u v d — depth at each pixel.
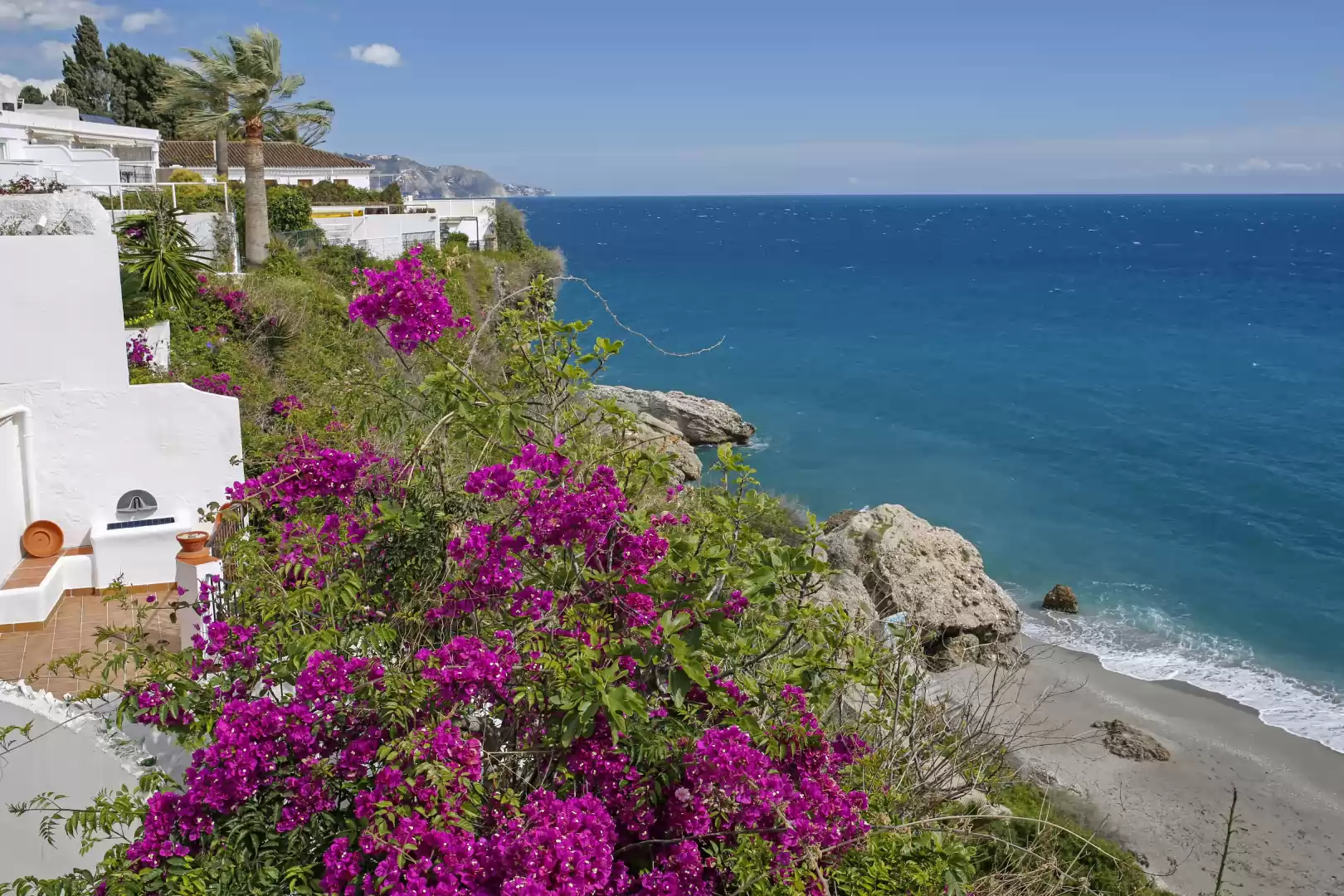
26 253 11.62
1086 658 22.69
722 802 5.42
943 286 104.81
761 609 6.89
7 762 7.69
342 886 4.79
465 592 6.32
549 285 7.43
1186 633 24.31
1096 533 31.25
